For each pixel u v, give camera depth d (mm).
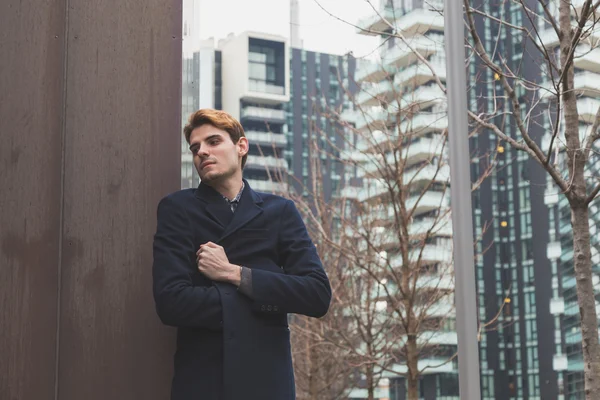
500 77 8188
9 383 2787
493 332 43969
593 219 23203
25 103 2951
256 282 2570
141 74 3080
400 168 15016
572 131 8102
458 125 4016
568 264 42500
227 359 2502
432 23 10867
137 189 3008
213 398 2508
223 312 2521
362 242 18516
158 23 3127
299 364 22672
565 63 7570
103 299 2918
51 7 3021
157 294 2543
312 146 20000
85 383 2859
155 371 2918
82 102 3014
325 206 19562
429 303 15359
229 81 60312
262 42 60188
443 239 16672
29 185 2904
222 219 2715
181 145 3076
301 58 60125
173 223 2670
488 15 8352
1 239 2855
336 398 22203
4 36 2969
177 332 2699
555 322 43594
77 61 3031
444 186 15703
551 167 7949
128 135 3031
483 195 44906
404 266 14586
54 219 2900
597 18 7508
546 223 43906
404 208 14875
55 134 2953
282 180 21500
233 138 2799
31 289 2848
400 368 42000
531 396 43562
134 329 2928
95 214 2961
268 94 59219
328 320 18766
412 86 14445
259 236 2707
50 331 2840
